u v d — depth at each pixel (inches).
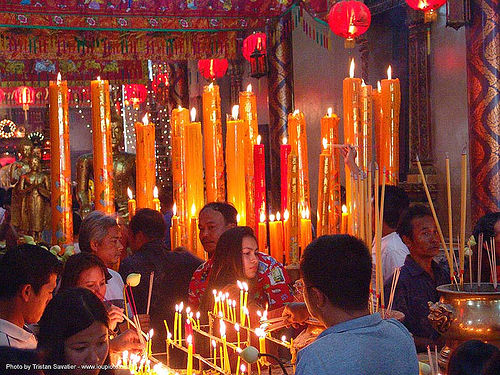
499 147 301.1
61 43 350.9
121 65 657.0
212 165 223.3
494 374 81.4
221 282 159.8
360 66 422.3
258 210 212.2
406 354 94.7
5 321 111.7
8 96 749.9
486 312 126.4
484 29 299.7
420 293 167.0
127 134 738.8
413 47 369.4
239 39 375.9
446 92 352.5
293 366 128.3
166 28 337.4
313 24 338.3
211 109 223.3
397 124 214.4
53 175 224.5
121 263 185.8
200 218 191.9
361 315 95.7
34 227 400.5
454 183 346.6
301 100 493.0
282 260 209.6
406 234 171.3
